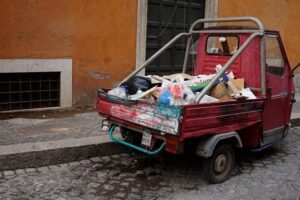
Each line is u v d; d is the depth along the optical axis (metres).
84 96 8.12
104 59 8.22
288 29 11.62
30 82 7.60
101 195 4.56
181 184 4.97
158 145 4.84
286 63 6.08
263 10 10.88
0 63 7.09
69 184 4.80
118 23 8.27
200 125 4.46
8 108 7.45
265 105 5.49
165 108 4.37
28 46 7.32
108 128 5.29
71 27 7.71
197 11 9.93
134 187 4.82
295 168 5.74
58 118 7.15
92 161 5.59
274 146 6.79
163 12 9.28
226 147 5.02
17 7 7.10
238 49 5.28
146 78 5.41
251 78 5.52
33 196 4.43
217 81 5.08
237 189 4.90
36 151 5.25
